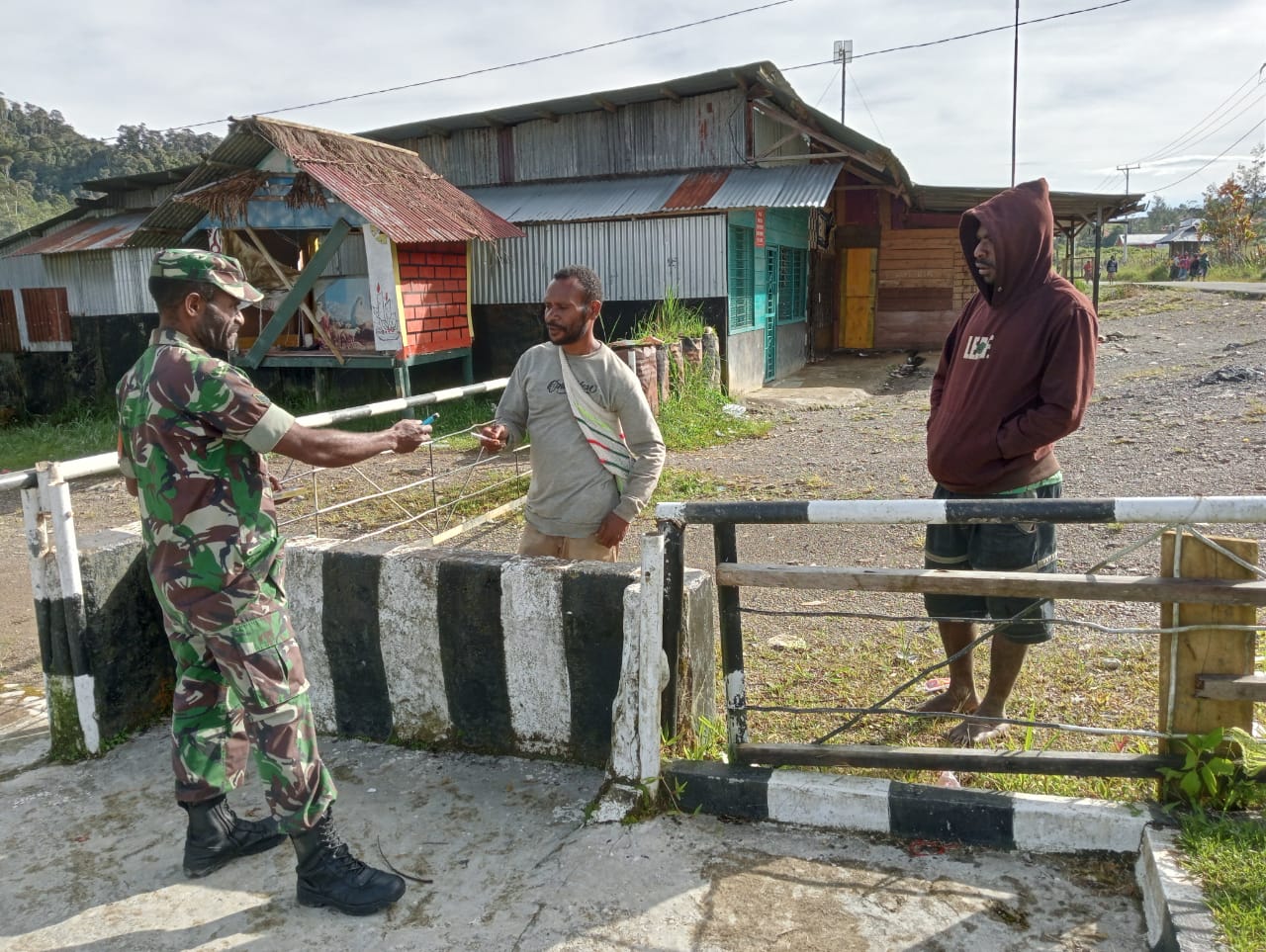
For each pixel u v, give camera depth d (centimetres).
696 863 268
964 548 350
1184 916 217
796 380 1443
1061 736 343
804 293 1620
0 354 1625
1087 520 251
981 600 350
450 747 344
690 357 1096
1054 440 309
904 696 384
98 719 350
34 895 269
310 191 1081
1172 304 2022
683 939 238
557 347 360
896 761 282
